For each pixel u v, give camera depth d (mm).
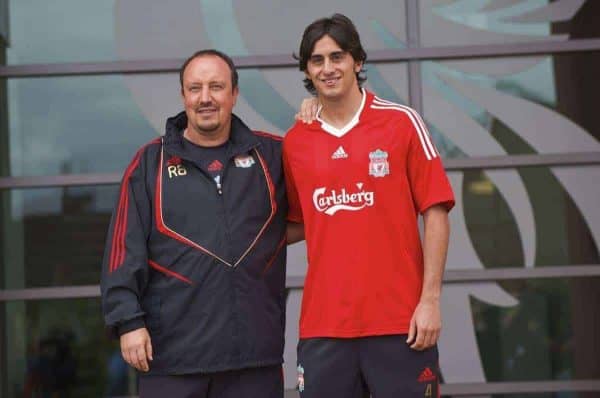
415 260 3543
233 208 3689
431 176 3506
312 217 3578
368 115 3578
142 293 3691
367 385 3559
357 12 5234
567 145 5172
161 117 5219
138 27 5246
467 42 5215
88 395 5098
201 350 3605
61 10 5273
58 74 5230
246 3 5246
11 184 5176
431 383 3479
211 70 3662
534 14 5223
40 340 5117
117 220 3691
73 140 5219
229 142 3781
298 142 3648
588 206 5129
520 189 5152
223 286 3631
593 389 5031
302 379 3576
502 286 5117
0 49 5238
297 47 5230
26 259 5152
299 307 5086
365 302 3484
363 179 3516
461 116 5188
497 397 5070
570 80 5203
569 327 5082
